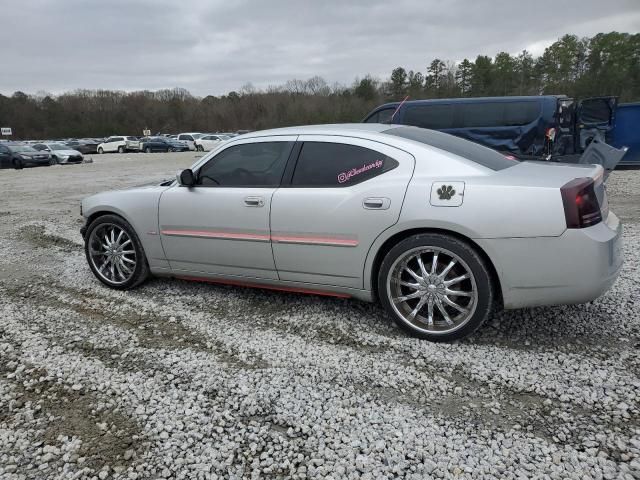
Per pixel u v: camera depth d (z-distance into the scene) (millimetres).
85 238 4629
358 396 2684
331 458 2215
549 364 2918
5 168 23531
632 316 3488
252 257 3807
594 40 70188
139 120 88375
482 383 2764
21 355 3281
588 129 10883
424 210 3105
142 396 2750
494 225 2953
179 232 4105
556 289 2947
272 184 3703
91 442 2381
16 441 2406
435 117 10766
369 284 3426
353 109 70688
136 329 3652
